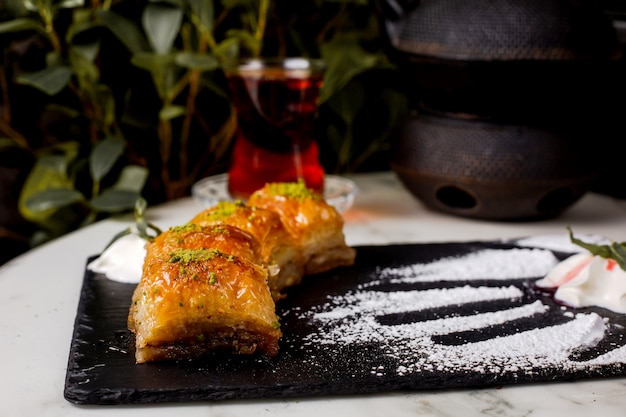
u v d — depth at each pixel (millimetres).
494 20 653
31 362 506
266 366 489
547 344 515
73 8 792
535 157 668
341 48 804
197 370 485
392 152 734
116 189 750
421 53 674
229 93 850
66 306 570
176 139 857
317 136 889
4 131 813
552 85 659
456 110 687
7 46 795
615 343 518
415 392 479
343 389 474
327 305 563
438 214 743
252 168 697
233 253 526
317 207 604
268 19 849
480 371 486
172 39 750
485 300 570
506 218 708
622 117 762
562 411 465
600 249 572
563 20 651
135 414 463
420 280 602
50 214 816
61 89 796
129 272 596
